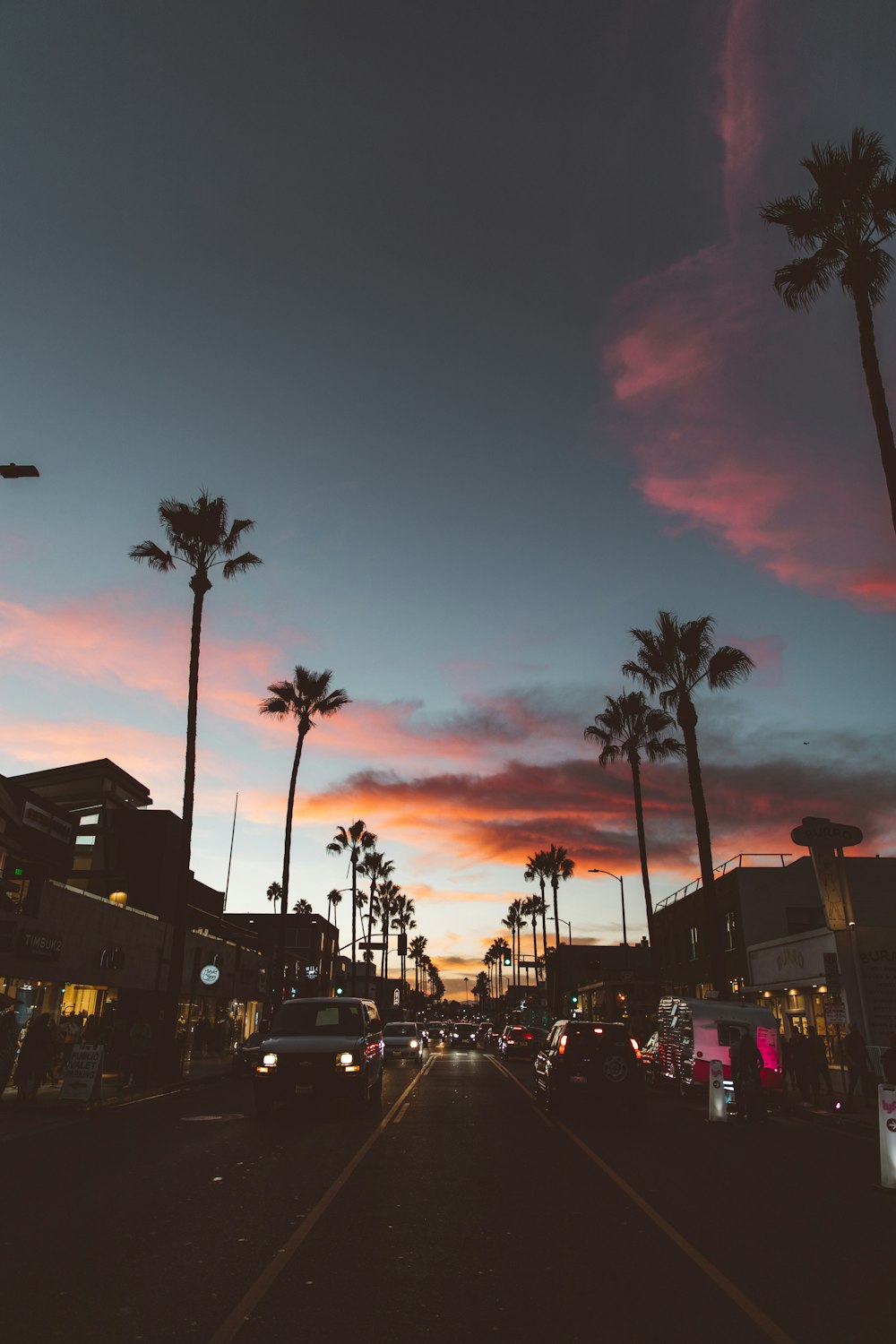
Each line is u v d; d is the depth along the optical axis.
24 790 29.09
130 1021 26.47
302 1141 13.23
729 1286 6.30
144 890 39.38
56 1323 5.32
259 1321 5.40
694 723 35.09
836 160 20.59
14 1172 10.48
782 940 32.84
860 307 20.14
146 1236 7.41
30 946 24.34
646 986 64.25
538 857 89.56
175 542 29.81
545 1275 6.48
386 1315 5.53
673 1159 12.40
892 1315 5.73
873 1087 21.53
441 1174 10.59
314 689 44.78
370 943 61.59
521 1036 42.00
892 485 18.66
